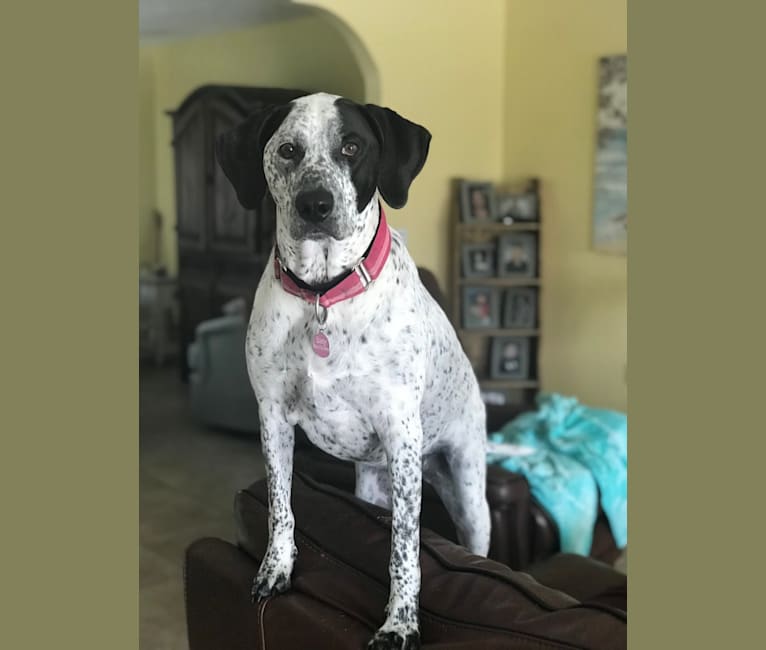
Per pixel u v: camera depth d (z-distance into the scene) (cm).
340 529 168
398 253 163
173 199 689
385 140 152
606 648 118
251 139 153
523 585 140
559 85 427
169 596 304
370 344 156
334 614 147
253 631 160
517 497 255
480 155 448
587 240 423
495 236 440
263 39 570
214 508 390
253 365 164
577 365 436
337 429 166
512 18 442
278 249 155
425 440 194
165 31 605
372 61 398
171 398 585
